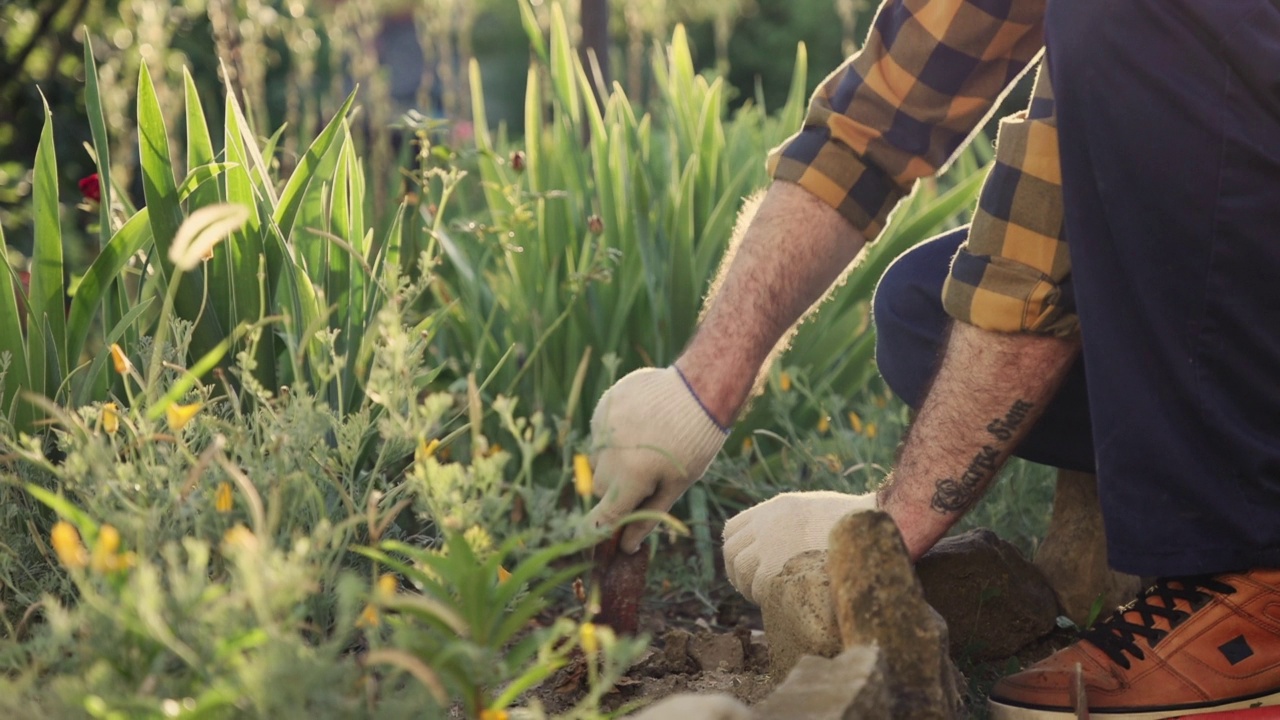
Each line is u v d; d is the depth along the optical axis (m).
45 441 1.58
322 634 1.22
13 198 2.96
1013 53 1.55
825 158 1.55
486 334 2.19
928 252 1.73
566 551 1.07
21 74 3.42
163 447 1.32
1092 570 1.73
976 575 1.59
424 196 2.23
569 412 1.32
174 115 2.81
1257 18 1.22
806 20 9.97
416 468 1.20
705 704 1.00
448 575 1.04
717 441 1.45
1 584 1.37
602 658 1.49
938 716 1.15
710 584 2.15
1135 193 1.25
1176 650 1.33
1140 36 1.23
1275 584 1.31
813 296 1.56
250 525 1.25
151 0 3.00
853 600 1.18
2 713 0.95
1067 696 1.34
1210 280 1.25
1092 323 1.28
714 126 2.78
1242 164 1.22
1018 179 1.33
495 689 1.49
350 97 1.87
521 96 12.45
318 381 1.74
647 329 2.51
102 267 1.66
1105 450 1.30
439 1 4.00
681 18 7.78
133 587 0.97
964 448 1.38
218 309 1.76
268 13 3.09
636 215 2.48
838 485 2.15
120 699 0.90
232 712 0.94
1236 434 1.25
